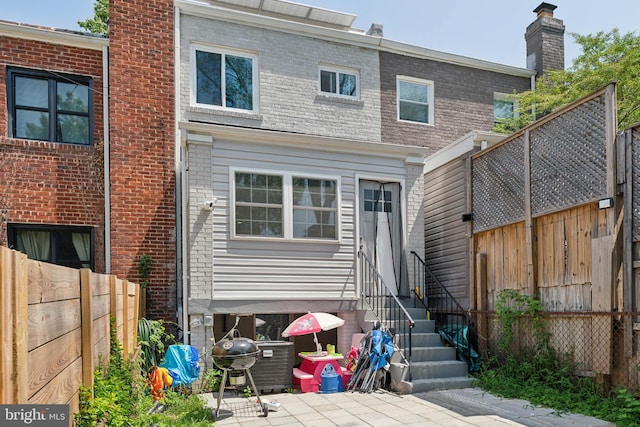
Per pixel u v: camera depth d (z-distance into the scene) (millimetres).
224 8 9312
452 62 11547
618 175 5492
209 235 7379
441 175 9586
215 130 7500
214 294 7316
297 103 9844
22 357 1828
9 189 7812
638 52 9180
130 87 8422
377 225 8625
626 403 5051
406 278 8578
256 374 6805
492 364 7469
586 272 5883
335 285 8086
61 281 2486
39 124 8258
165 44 8758
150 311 8055
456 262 8828
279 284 7727
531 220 6855
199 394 6730
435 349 7336
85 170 8336
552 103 10516
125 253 8055
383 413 5543
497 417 5293
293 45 9953
